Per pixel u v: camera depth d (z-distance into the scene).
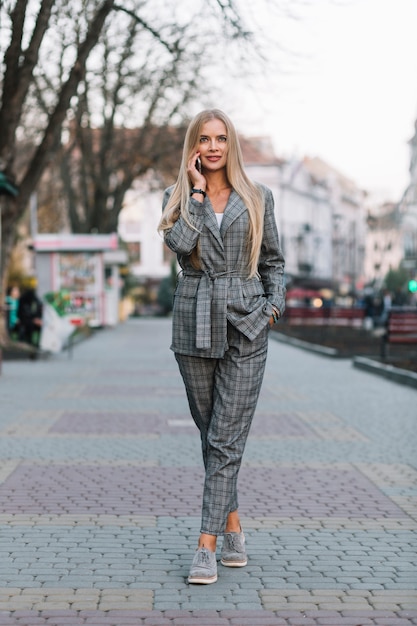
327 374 16.92
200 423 4.77
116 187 37.75
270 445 8.71
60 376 16.17
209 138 4.54
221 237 4.48
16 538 5.26
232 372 4.53
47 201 45.78
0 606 4.12
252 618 4.00
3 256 20.14
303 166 97.56
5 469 7.35
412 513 5.95
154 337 32.47
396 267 77.75
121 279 52.78
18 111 18.88
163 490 6.59
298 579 4.55
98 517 5.77
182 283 4.59
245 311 4.47
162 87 30.50
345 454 8.22
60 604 4.16
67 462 7.70
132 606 4.14
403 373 14.85
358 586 4.45
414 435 9.41
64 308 21.20
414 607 4.16
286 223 89.81
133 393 13.35
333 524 5.66
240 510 6.01
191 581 4.44
